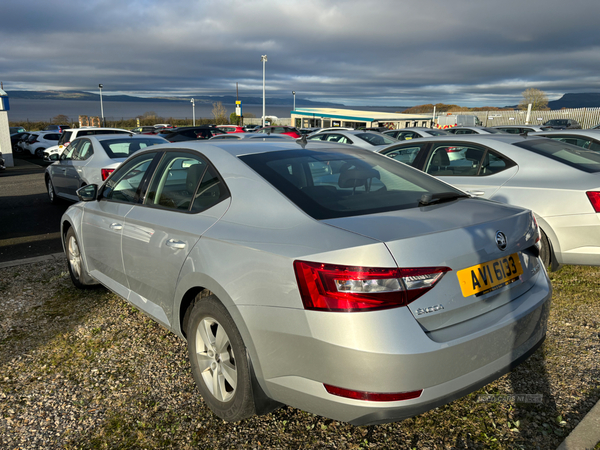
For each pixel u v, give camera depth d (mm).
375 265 1808
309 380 1958
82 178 8125
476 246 2076
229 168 2646
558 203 4156
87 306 4109
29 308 4066
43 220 8234
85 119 42688
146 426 2484
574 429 2316
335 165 2781
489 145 4891
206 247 2412
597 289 4301
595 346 3229
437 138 5422
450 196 2553
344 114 43062
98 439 2389
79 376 2975
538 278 2486
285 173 2541
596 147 7645
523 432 2379
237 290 2168
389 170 2914
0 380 2932
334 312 1841
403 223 2055
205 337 2520
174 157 3139
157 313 2979
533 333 2307
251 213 2361
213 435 2406
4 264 5371
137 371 3031
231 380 2352
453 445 2301
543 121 30391
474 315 2066
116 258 3420
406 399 1834
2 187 13156
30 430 2457
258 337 2094
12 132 38875
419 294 1866
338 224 2070
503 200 4469
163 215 2906
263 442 2344
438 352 1841
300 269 1933
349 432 2416
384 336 1790
